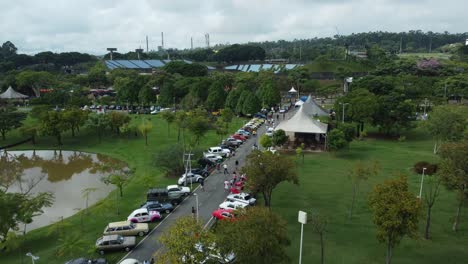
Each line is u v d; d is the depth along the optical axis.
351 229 46.19
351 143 93.62
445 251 40.81
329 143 81.12
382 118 98.06
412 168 70.12
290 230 46.00
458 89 139.12
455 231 45.22
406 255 40.06
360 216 49.97
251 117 130.62
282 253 30.39
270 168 47.88
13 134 112.38
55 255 42.47
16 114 110.56
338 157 80.25
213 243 30.17
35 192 67.69
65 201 63.19
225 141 91.94
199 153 76.69
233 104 134.75
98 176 77.88
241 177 64.06
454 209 51.56
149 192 56.69
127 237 43.81
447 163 43.31
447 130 77.19
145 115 138.25
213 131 110.62
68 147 100.75
